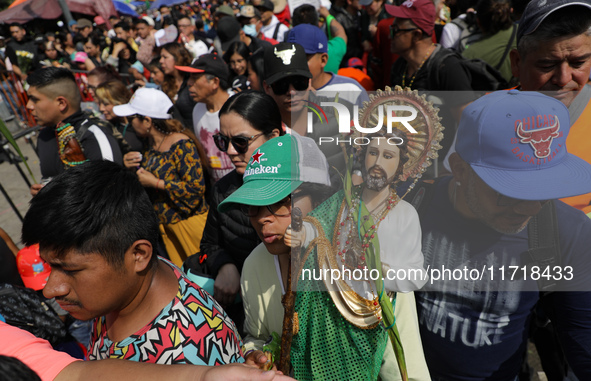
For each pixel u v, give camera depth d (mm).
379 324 1029
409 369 1089
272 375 713
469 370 1136
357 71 3516
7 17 11672
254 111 1709
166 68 3980
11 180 5742
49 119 2641
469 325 1056
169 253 2793
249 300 1336
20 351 813
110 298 933
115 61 7418
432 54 2439
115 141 2709
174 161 2533
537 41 1221
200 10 14578
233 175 1847
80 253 875
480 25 2771
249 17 5777
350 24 5320
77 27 9789
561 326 1105
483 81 2334
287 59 2207
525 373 1538
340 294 993
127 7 13359
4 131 1711
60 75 2582
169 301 991
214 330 1005
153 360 950
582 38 1165
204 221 2621
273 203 1080
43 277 1905
